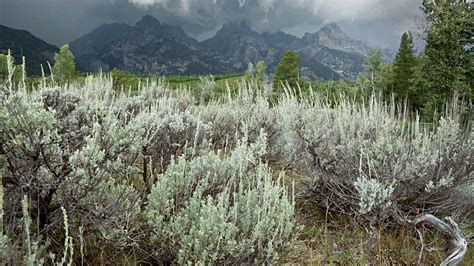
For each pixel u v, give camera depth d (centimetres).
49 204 257
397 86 2334
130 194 285
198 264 242
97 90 651
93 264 265
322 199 452
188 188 307
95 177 253
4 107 237
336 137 483
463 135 458
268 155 543
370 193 360
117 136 271
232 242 244
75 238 259
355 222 393
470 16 1438
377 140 409
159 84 913
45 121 242
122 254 284
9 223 223
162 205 280
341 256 345
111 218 253
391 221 399
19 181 238
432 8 1542
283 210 279
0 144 238
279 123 574
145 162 367
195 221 270
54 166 249
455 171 405
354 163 418
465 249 312
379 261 335
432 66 1487
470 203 418
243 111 657
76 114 324
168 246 268
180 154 420
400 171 388
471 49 1494
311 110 511
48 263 242
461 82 1329
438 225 337
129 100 612
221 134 625
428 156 405
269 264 260
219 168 330
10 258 189
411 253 354
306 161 473
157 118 403
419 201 404
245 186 346
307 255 341
